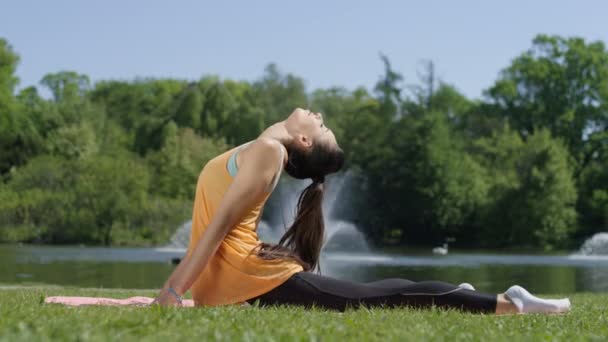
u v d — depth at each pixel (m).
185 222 42.88
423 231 52.97
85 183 43.06
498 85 60.75
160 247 39.22
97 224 42.62
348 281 5.33
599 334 4.24
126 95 74.19
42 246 39.28
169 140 55.03
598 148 56.97
